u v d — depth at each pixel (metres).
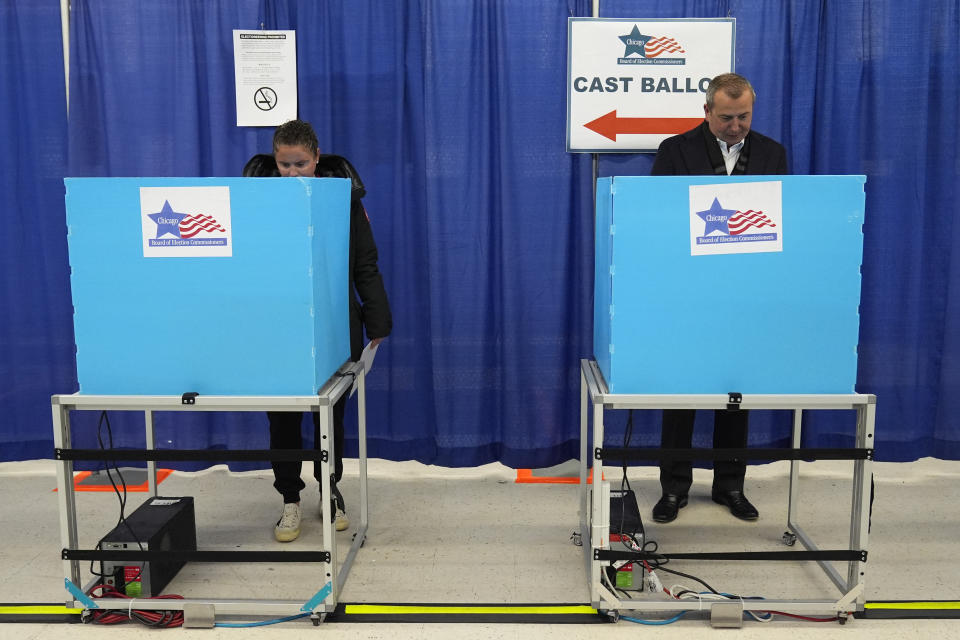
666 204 1.80
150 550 2.01
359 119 2.93
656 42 2.87
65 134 2.95
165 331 1.86
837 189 1.78
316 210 1.87
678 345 1.85
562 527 2.59
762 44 2.87
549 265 2.97
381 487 2.94
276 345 1.87
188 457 1.94
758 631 1.95
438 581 2.21
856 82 2.88
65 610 2.05
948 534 2.50
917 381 3.04
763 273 1.82
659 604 1.96
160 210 1.81
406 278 3.01
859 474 1.94
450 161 2.90
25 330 3.04
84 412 3.08
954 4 2.85
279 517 2.67
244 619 2.02
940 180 2.94
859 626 1.97
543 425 3.05
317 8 2.87
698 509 2.72
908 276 2.95
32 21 2.89
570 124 2.89
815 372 1.86
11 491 2.88
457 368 3.03
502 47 2.86
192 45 2.87
